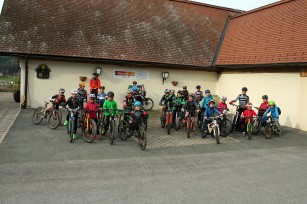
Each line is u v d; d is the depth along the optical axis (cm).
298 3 1521
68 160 676
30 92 1429
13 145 788
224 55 1689
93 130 841
